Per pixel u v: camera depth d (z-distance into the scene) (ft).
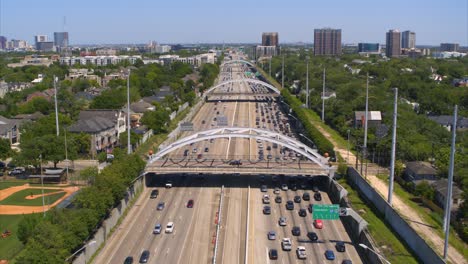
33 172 470.39
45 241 255.70
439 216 354.74
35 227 275.80
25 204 389.60
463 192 359.25
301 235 333.62
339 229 346.95
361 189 406.82
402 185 427.33
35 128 532.73
